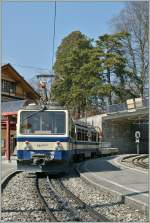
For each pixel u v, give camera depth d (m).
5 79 54.88
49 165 20.95
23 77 57.44
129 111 51.62
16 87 56.78
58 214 11.58
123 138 59.53
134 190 14.89
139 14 60.38
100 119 56.44
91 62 57.41
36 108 21.41
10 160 34.03
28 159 20.86
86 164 28.59
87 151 33.72
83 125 31.61
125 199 13.16
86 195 15.38
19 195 15.17
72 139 22.94
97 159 35.88
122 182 17.67
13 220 10.67
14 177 21.64
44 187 17.83
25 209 12.30
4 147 41.81
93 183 17.58
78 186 18.08
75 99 58.69
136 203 12.14
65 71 62.88
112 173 21.98
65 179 20.91
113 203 13.41
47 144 20.95
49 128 21.11
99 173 22.03
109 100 59.53
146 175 20.78
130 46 60.59
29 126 21.17
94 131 38.31
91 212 11.51
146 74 59.75
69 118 21.55
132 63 60.69
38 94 59.03
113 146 57.81
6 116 34.16
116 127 58.47
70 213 11.62
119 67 56.88
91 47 64.06
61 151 20.89
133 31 60.47
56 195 15.30
